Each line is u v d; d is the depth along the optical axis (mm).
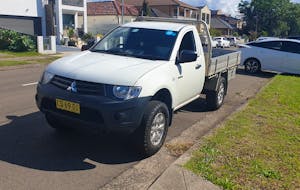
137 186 4262
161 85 5129
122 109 4594
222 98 8656
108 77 4727
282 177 4453
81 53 6020
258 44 16266
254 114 7578
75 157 5027
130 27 6547
